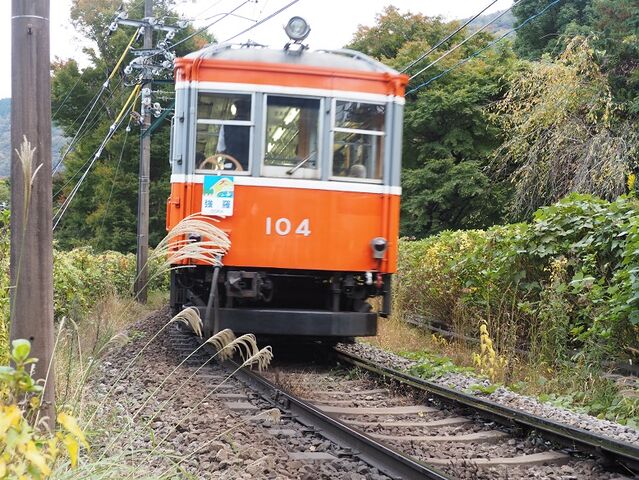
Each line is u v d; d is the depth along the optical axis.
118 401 6.66
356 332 9.45
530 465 5.78
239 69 9.27
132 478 4.26
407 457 5.23
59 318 11.40
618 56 21.36
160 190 36.38
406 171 27.05
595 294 8.89
